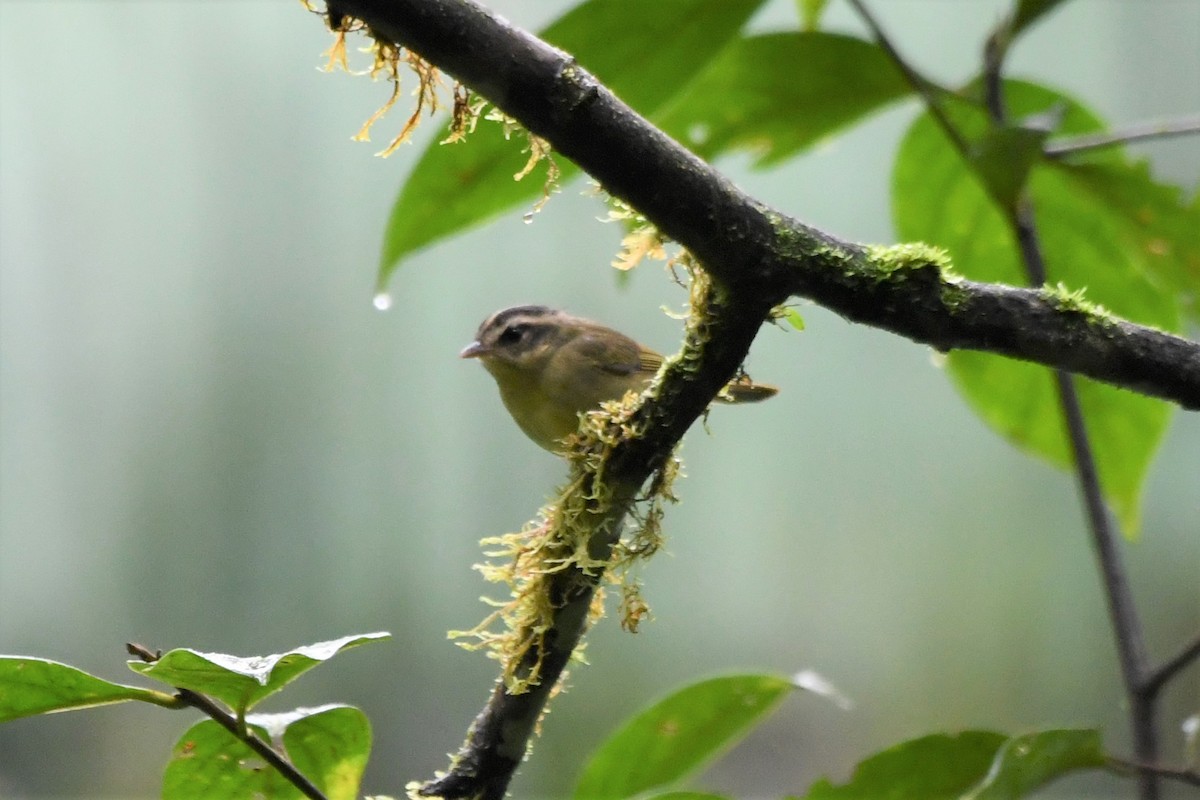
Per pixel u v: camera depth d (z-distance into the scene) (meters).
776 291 3.50
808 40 6.23
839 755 12.36
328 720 4.01
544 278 12.29
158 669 3.39
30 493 11.21
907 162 6.91
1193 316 6.66
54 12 11.31
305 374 11.68
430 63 3.24
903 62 5.71
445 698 11.30
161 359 11.56
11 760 10.95
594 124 3.23
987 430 13.03
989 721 12.25
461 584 11.61
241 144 11.82
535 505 11.75
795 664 12.63
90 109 11.53
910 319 3.57
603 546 3.99
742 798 12.19
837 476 13.07
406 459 11.75
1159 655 12.00
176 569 11.26
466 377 11.94
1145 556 12.33
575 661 4.41
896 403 13.16
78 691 3.60
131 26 11.55
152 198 11.65
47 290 11.45
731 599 12.80
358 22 3.64
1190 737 5.17
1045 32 12.01
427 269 12.02
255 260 11.81
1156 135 5.80
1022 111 6.90
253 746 3.65
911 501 12.93
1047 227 6.85
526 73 3.19
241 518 11.44
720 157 6.85
